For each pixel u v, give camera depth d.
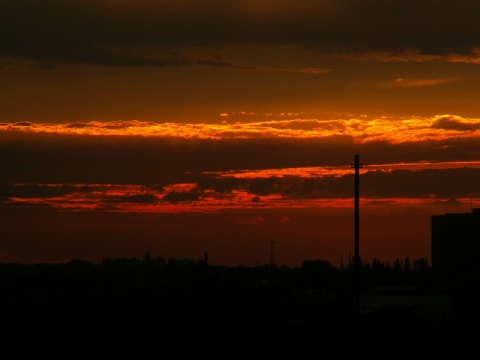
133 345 160.50
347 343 161.88
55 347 157.50
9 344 162.00
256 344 160.62
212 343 162.75
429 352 149.75
